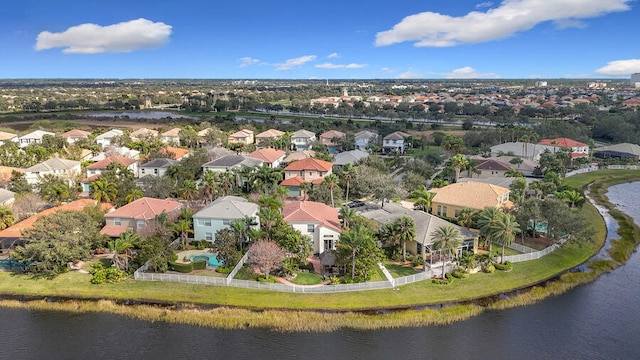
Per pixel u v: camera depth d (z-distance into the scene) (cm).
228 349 4834
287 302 5606
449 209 8481
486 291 6009
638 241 8162
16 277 6272
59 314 5509
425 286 5991
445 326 5278
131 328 5222
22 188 9325
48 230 6278
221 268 6303
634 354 4812
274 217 6550
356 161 11994
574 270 6825
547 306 5784
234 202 7531
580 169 13712
